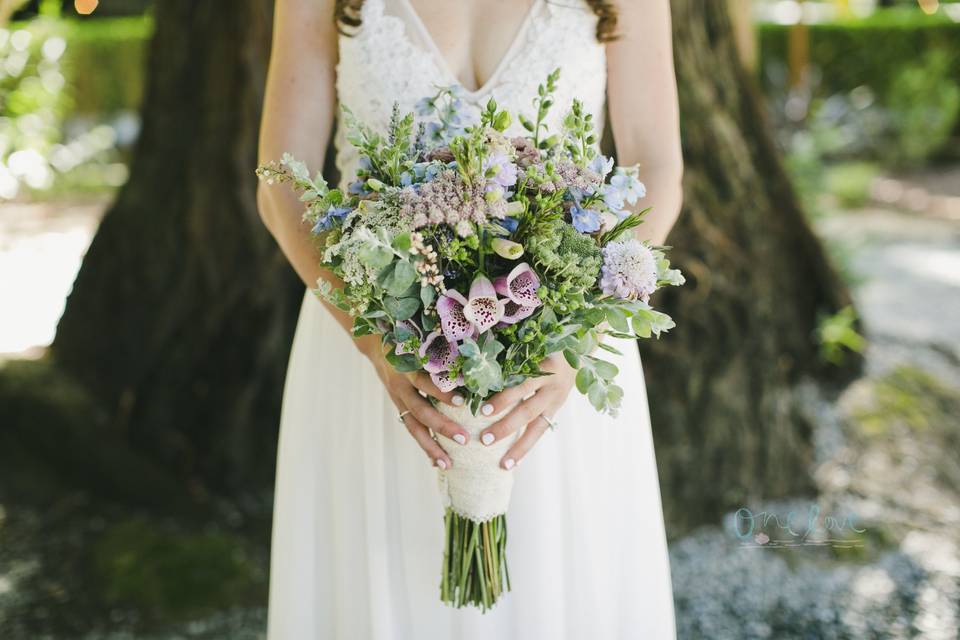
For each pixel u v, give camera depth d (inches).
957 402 145.8
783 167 133.8
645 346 117.5
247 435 122.1
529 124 51.9
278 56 60.8
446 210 45.4
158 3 125.6
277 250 120.7
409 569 61.5
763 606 106.0
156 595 106.0
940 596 106.9
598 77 59.0
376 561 61.2
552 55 57.1
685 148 122.0
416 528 61.1
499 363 48.6
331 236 49.3
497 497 53.7
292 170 49.2
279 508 65.6
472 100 57.2
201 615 103.5
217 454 122.0
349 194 52.0
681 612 105.6
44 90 293.0
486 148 46.8
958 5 432.5
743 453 119.7
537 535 58.7
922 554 114.3
